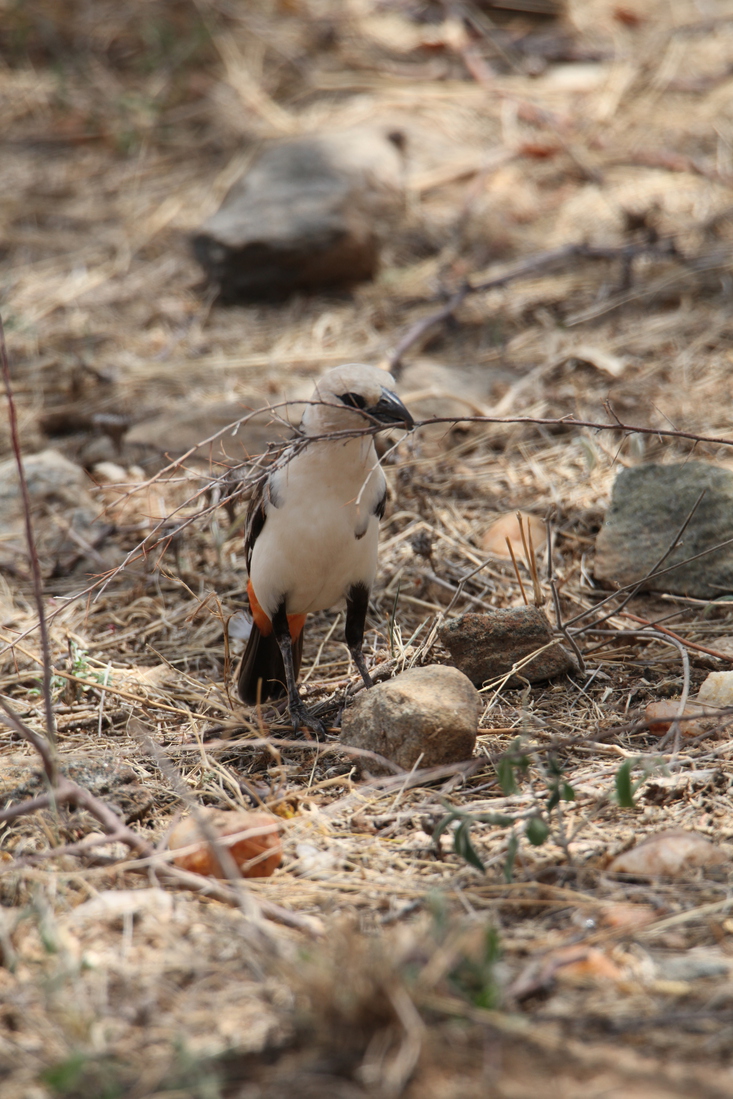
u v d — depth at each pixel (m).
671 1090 4.48
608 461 12.14
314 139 18.39
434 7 26.16
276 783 7.68
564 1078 4.55
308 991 4.84
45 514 11.81
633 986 5.19
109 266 18.53
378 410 7.97
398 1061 4.54
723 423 12.41
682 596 10.03
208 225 17.17
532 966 5.33
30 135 22.94
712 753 7.41
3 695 9.06
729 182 19.17
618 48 24.73
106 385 14.65
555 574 10.42
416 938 5.15
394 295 16.89
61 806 6.98
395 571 10.79
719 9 26.41
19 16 24.97
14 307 17.12
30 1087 4.63
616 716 8.21
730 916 5.74
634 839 6.54
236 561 11.17
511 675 8.65
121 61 24.75
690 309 15.42
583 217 18.67
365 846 6.72
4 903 6.11
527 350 14.86
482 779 7.47
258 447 12.38
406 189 19.30
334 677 9.42
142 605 10.59
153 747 7.56
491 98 22.73
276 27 25.22
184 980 5.35
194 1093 4.51
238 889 5.94
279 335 15.92
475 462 12.49
